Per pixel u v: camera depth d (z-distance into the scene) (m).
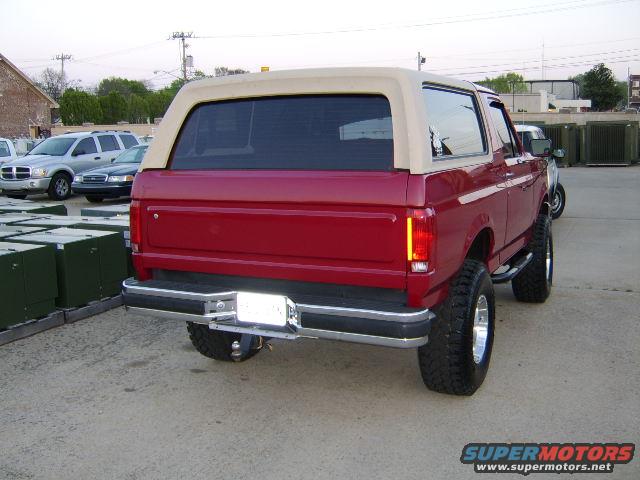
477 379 4.34
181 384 4.74
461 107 4.54
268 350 5.41
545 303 6.69
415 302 3.53
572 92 78.94
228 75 4.20
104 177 16.77
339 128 3.88
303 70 3.96
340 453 3.70
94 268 6.54
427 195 3.49
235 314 3.92
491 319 4.50
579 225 11.98
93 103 68.88
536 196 6.31
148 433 3.99
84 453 3.76
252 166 4.03
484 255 4.80
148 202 4.19
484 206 4.48
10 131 45.09
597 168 26.70
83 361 5.24
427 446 3.76
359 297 3.72
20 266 5.77
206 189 3.95
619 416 4.09
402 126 3.63
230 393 4.57
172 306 4.01
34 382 4.80
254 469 3.55
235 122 4.16
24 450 3.80
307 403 4.38
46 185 17.88
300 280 3.77
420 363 4.21
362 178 3.56
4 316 5.66
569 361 5.04
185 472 3.54
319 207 3.64
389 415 4.16
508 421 4.04
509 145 5.61
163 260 4.17
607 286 7.36
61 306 6.31
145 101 82.38
